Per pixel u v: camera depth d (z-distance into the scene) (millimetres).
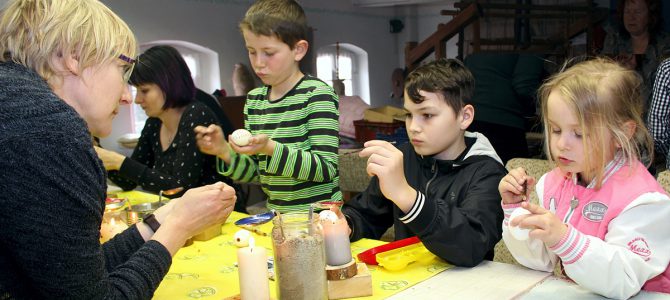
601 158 1099
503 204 1210
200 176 2225
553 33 5613
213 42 5254
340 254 1069
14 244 767
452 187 1484
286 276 980
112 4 4398
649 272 1019
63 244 780
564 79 1136
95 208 829
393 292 1077
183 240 1040
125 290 893
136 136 4477
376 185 1585
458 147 1552
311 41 5906
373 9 7156
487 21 5996
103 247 1102
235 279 1195
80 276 809
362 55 7180
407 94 1514
